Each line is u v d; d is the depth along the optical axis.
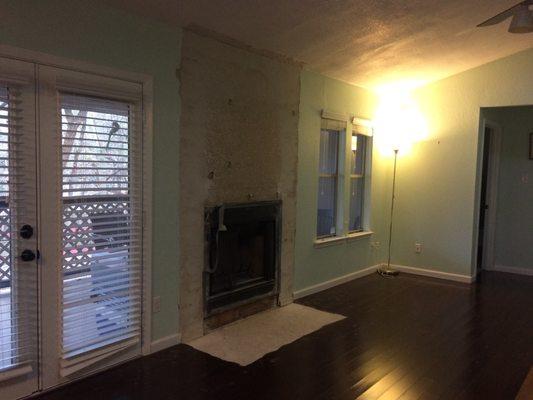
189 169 3.19
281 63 3.98
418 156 5.57
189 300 3.28
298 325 3.71
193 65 3.15
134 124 2.80
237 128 3.56
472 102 5.13
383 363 3.01
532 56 4.71
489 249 5.98
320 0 2.92
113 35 2.65
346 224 5.12
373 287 5.00
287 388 2.64
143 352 2.99
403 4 3.17
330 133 4.98
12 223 2.28
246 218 3.71
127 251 2.82
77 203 2.54
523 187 5.71
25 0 2.25
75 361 2.56
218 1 2.74
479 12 3.51
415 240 5.66
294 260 4.36
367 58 4.22
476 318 3.97
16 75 2.22
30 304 2.37
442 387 2.68
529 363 3.04
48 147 2.38
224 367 2.89
